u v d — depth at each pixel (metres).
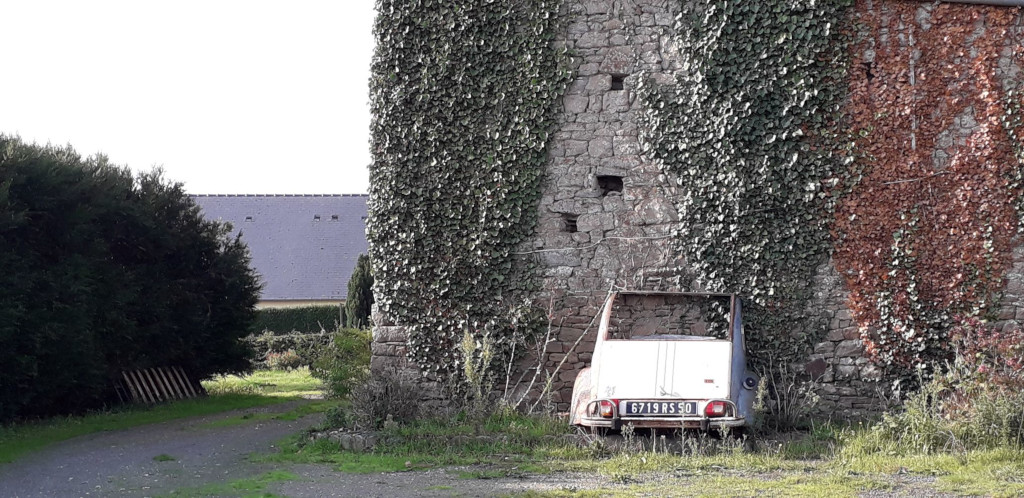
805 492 8.23
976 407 10.25
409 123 13.20
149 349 17.81
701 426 10.28
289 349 28.38
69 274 14.70
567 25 13.02
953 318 11.88
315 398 18.81
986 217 11.81
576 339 12.82
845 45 12.16
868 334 12.07
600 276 12.84
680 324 12.59
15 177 14.14
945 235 11.93
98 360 15.77
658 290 12.51
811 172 12.20
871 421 11.62
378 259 13.28
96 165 16.62
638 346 10.98
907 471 9.17
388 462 10.36
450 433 11.34
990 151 11.80
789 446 10.32
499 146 13.00
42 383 14.69
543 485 8.93
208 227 19.34
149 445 12.46
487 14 13.09
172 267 18.53
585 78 12.97
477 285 12.99
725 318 12.44
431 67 13.15
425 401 13.03
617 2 12.94
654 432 10.31
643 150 12.77
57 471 10.43
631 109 12.82
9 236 14.20
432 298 13.09
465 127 13.08
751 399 10.79
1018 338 11.43
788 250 12.26
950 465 9.30
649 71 12.80
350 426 11.88
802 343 12.21
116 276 16.31
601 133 12.90
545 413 12.27
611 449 10.52
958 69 11.95
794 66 12.23
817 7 12.20
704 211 12.53
